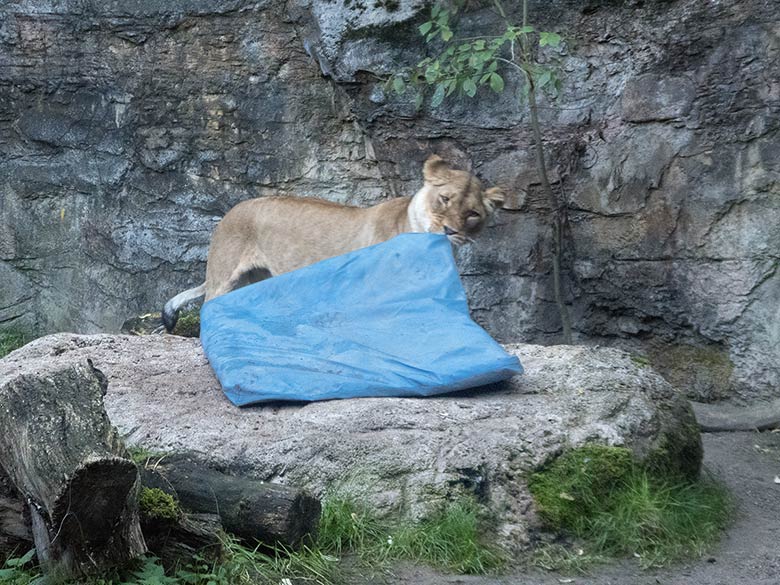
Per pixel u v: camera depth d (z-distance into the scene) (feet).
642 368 27.86
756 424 34.50
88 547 17.15
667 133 36.04
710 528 23.52
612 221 37.29
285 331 27.84
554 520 22.09
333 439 22.99
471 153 39.34
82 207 47.55
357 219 35.94
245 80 43.70
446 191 33.60
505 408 24.62
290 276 29.76
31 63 47.21
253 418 24.77
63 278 48.52
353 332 27.35
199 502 20.75
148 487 20.77
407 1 38.63
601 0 36.70
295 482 22.44
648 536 22.56
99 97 46.37
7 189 48.75
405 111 39.81
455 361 25.50
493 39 36.60
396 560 20.97
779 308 34.81
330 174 43.14
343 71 40.16
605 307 37.91
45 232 48.55
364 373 25.70
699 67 35.37
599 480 22.90
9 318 48.91
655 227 36.50
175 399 26.16
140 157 45.70
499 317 39.50
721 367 35.96
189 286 45.27
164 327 40.83
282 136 43.47
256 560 20.16
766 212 34.73
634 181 36.63
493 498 22.16
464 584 20.08
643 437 24.62
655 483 23.99
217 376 26.76
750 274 35.09
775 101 34.30
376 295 28.40
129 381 27.50
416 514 21.80
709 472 27.89
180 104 44.78
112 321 47.01
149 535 18.62
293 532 20.34
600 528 22.39
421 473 22.33
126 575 17.70
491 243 39.24
